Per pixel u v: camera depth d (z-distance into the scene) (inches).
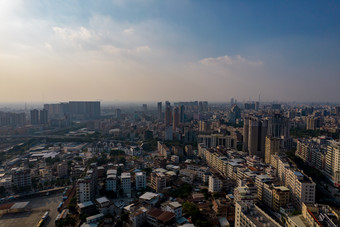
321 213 6624.0
